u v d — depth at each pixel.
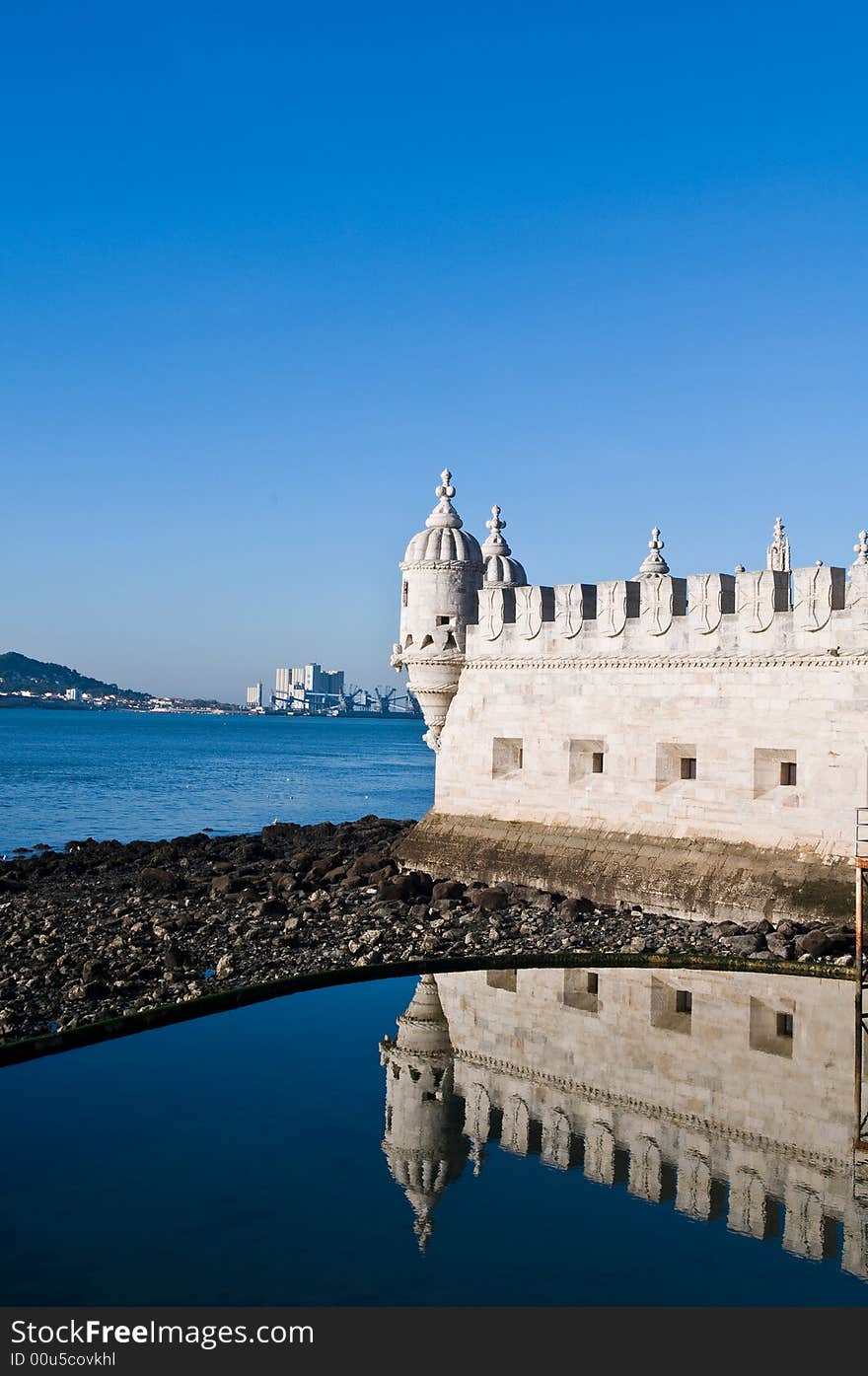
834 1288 18.86
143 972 36.78
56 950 40.22
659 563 58.69
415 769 180.25
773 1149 24.08
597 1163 23.44
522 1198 21.80
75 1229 20.23
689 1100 26.77
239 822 100.38
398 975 37.03
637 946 39.53
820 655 39.75
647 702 45.84
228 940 41.75
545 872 48.06
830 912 38.53
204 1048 29.88
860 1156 23.81
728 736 42.78
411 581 55.03
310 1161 23.16
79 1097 26.28
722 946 38.88
